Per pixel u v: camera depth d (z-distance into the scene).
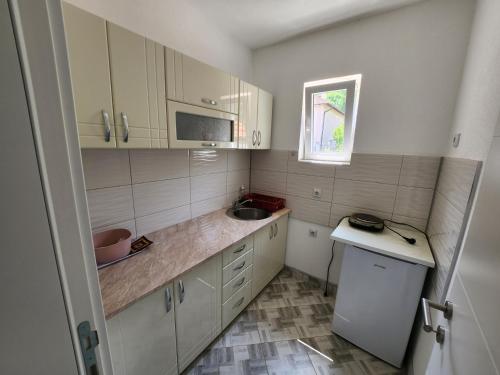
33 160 0.31
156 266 1.15
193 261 1.20
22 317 0.33
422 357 1.15
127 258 1.21
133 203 1.40
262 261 1.93
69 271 0.38
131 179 1.37
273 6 1.50
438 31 1.40
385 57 1.58
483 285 0.51
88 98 0.84
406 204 1.65
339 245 2.02
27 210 0.32
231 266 1.52
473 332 0.52
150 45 1.02
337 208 1.97
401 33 1.51
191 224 1.74
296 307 1.92
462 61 1.35
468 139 1.06
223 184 2.09
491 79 0.89
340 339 1.61
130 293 0.94
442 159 1.47
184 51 1.52
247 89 1.73
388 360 1.43
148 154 1.44
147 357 1.05
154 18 1.32
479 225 0.59
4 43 0.27
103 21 0.85
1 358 0.32
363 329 1.49
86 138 0.86
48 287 0.35
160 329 1.08
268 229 1.93
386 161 1.68
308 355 1.48
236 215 2.09
